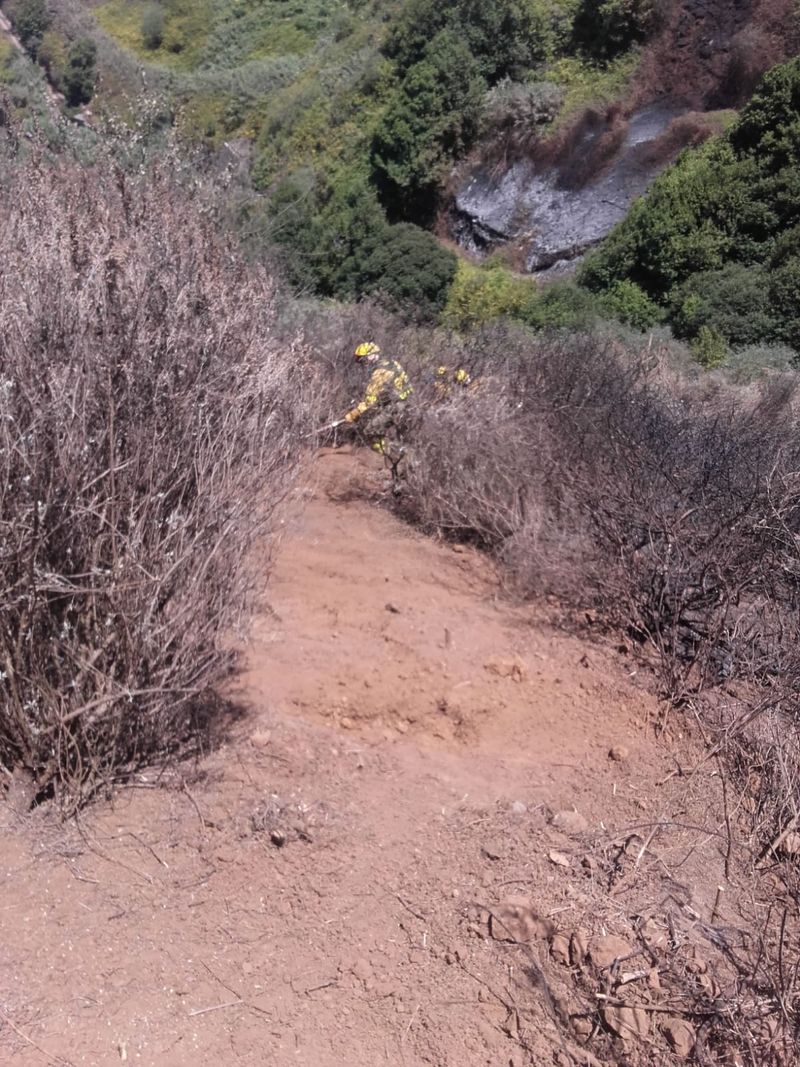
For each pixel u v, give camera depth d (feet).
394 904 8.09
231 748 9.75
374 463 21.42
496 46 77.71
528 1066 6.79
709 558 13.14
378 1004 7.19
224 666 9.88
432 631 13.32
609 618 14.14
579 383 21.93
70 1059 6.44
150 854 8.27
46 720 8.36
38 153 16.85
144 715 8.95
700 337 52.11
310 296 40.19
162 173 17.17
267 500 10.89
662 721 11.45
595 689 12.19
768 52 69.62
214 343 10.93
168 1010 6.92
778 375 38.65
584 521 15.49
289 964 7.41
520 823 9.22
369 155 78.95
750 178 58.08
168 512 9.14
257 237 24.66
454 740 10.82
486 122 75.51
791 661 12.23
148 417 9.12
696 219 58.39
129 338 9.46
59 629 8.48
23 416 8.50
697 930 8.05
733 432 18.54
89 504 8.34
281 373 12.04
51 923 7.47
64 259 11.07
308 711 10.84
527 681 12.19
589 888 8.42
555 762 10.48
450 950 7.70
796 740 10.68
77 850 8.20
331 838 8.67
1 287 10.43
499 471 16.94
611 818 9.52
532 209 72.54
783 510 13.65
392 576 15.43
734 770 10.49
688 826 9.47
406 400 19.21
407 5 86.38
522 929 7.89
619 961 7.54
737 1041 7.02
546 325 54.65
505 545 15.88
